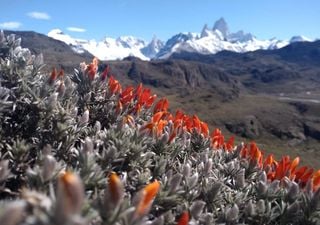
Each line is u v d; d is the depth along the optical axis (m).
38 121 3.20
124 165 3.05
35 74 3.65
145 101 4.84
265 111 65.12
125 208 1.79
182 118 4.91
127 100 4.61
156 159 3.36
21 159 2.66
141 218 1.80
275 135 57.09
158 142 3.54
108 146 3.11
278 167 3.91
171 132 3.88
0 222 1.13
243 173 3.52
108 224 1.75
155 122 3.69
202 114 60.50
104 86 4.59
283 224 3.12
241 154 4.23
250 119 59.03
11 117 3.32
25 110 3.34
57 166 2.25
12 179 2.62
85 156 2.40
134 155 3.06
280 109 67.00
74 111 3.38
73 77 4.49
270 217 3.07
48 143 3.07
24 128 3.24
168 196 2.70
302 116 65.56
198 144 4.39
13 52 3.87
